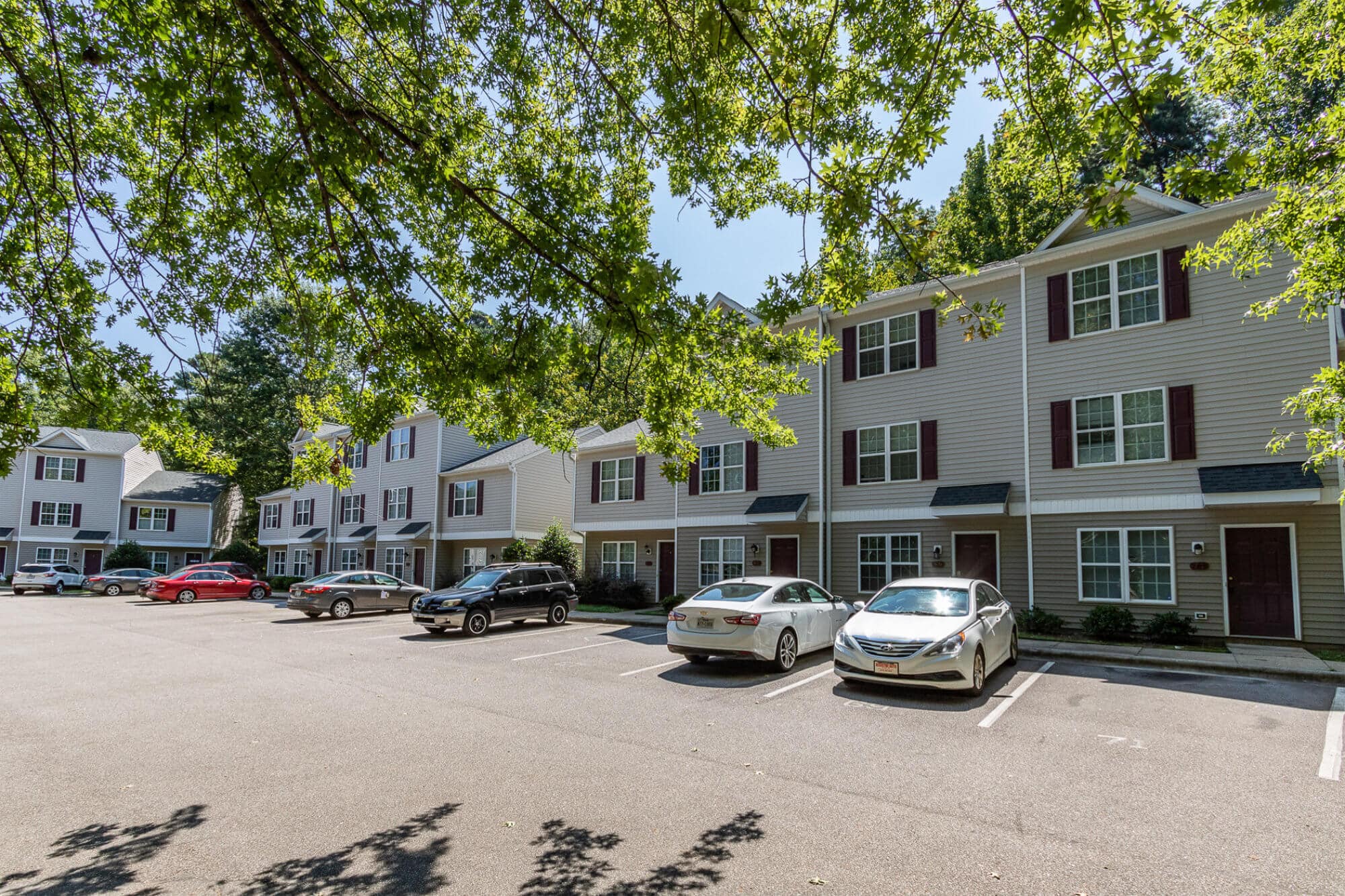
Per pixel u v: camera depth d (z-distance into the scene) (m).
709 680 10.04
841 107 5.46
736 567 20.52
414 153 5.36
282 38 4.94
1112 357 14.72
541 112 7.05
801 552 19.14
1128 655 11.34
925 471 17.08
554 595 17.58
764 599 10.86
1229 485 12.69
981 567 16.14
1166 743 6.78
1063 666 10.80
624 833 4.75
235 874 4.19
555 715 8.05
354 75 5.94
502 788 5.64
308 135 5.15
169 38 4.69
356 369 6.77
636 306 5.51
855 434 18.41
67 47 5.49
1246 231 8.91
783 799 5.36
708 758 6.41
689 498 21.91
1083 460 14.92
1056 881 4.06
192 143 5.41
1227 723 7.50
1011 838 4.62
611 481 24.98
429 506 32.28
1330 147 8.00
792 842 4.60
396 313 6.29
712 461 21.52
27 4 5.23
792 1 5.36
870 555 17.86
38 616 21.55
